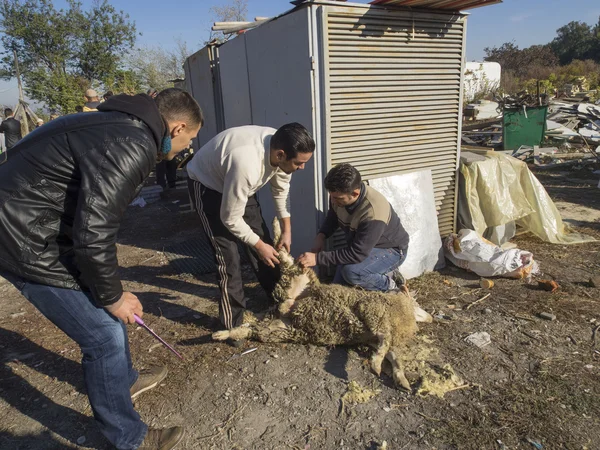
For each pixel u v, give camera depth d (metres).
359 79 3.71
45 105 25.20
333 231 3.69
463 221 4.61
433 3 3.64
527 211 4.60
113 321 1.93
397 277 3.61
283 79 3.93
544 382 2.54
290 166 2.65
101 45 27.39
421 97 4.07
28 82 24.91
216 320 3.47
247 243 2.90
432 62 4.04
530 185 4.80
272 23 3.92
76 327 1.84
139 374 2.68
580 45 50.75
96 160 1.62
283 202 3.25
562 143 11.59
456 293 3.74
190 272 4.49
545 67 34.28
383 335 2.73
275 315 3.17
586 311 3.33
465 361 2.77
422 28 3.89
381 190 3.97
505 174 4.58
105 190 1.60
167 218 6.68
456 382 2.56
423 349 2.90
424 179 4.18
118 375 1.96
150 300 3.88
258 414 2.43
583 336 3.00
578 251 4.55
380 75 3.80
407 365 2.74
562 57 52.00
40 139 1.69
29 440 2.31
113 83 26.25
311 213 3.92
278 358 2.92
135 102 1.79
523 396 2.43
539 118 11.30
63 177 1.68
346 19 3.52
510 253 3.92
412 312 2.94
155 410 2.49
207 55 5.95
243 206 2.71
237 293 3.14
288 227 3.33
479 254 3.97
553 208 4.91
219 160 2.69
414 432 2.23
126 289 4.12
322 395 2.55
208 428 2.34
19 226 1.65
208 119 6.54
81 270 1.66
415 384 2.58
